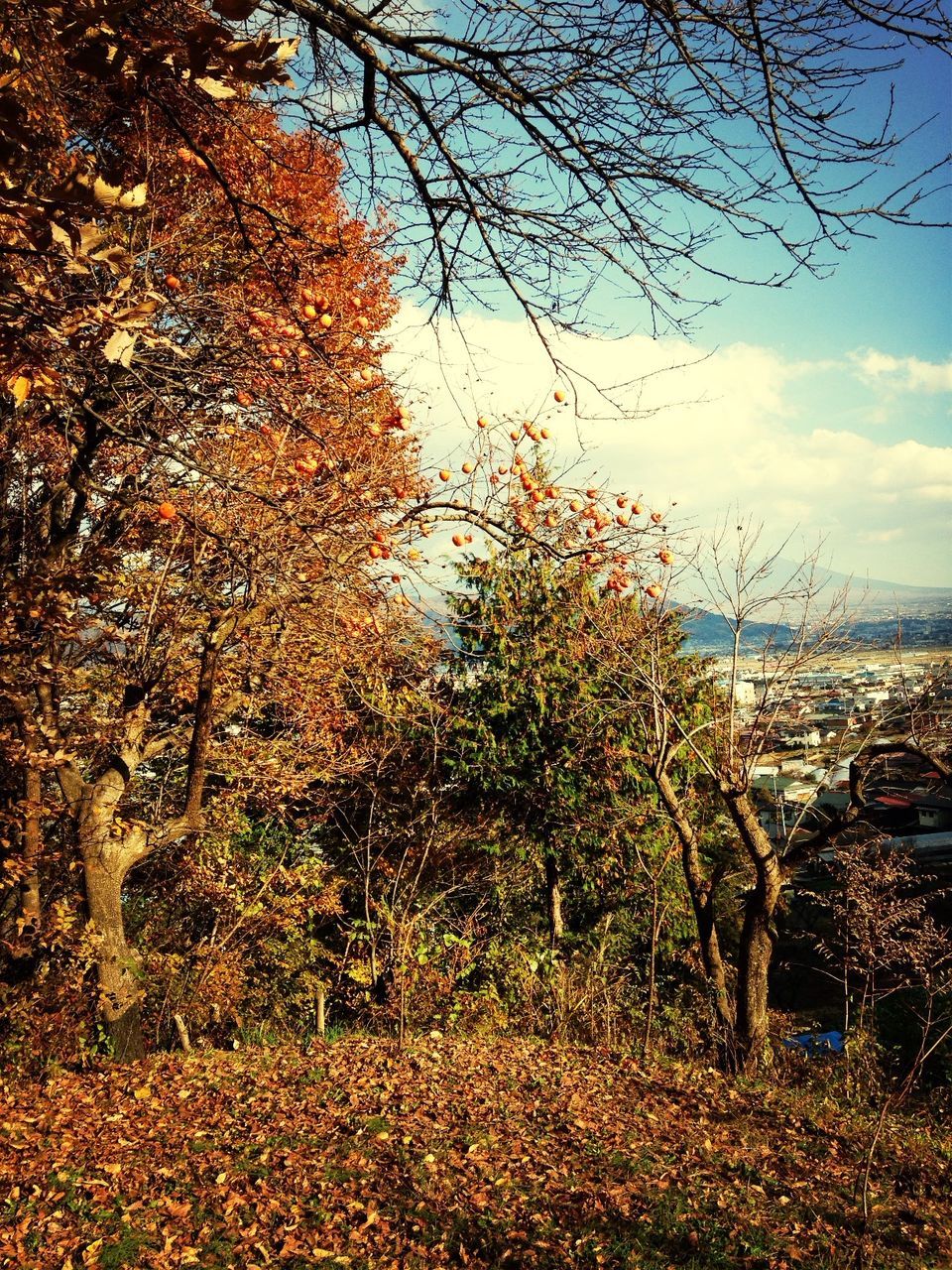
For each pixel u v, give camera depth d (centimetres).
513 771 1500
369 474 519
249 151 493
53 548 926
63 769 971
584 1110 822
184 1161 681
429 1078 930
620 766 1472
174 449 350
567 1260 540
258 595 490
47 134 362
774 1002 1784
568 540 520
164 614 927
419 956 1333
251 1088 880
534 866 1620
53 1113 793
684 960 1509
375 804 1442
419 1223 588
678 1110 838
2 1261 522
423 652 690
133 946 1307
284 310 480
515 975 1411
